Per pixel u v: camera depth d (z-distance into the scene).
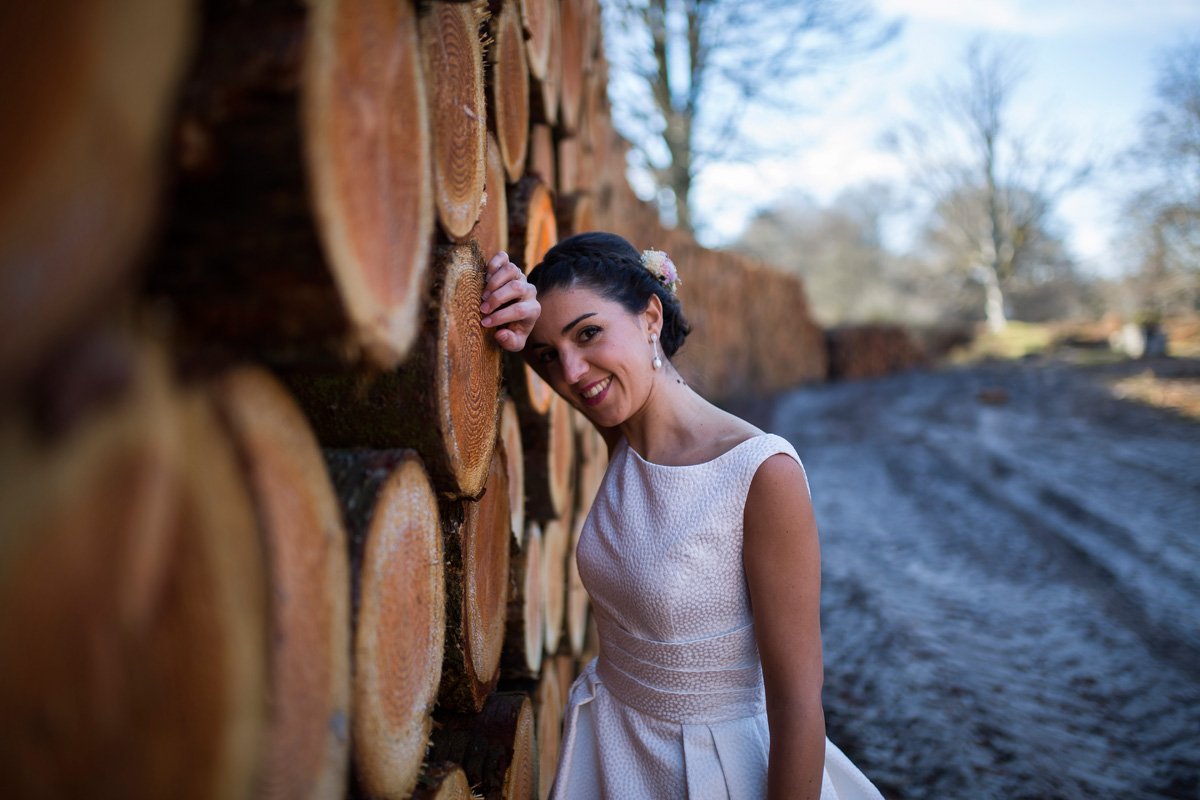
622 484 1.28
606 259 1.27
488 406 1.24
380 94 0.73
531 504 1.96
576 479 2.65
